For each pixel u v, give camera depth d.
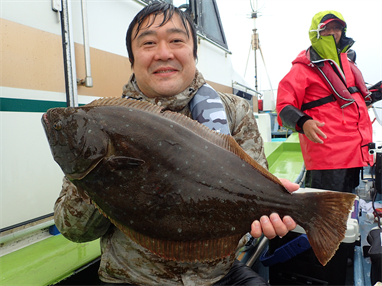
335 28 2.91
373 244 1.95
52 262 1.64
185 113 1.54
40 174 1.81
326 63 2.83
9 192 1.66
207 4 4.09
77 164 1.09
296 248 1.99
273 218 1.12
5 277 1.48
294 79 2.89
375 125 5.45
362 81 3.08
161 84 1.42
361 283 2.00
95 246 1.84
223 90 4.62
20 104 1.70
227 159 1.16
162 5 1.40
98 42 2.20
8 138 1.65
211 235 1.17
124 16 2.45
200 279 1.42
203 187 1.12
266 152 4.91
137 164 1.07
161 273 1.39
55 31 1.88
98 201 1.14
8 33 1.64
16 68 1.68
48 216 1.86
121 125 1.09
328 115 2.84
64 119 1.09
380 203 3.64
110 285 1.44
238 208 1.15
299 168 4.56
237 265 1.65
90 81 1.97
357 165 2.82
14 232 1.70
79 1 2.06
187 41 1.43
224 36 4.68
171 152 1.10
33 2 1.76
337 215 1.12
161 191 1.10
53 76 1.87
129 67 2.52
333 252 1.09
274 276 2.16
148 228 1.13
